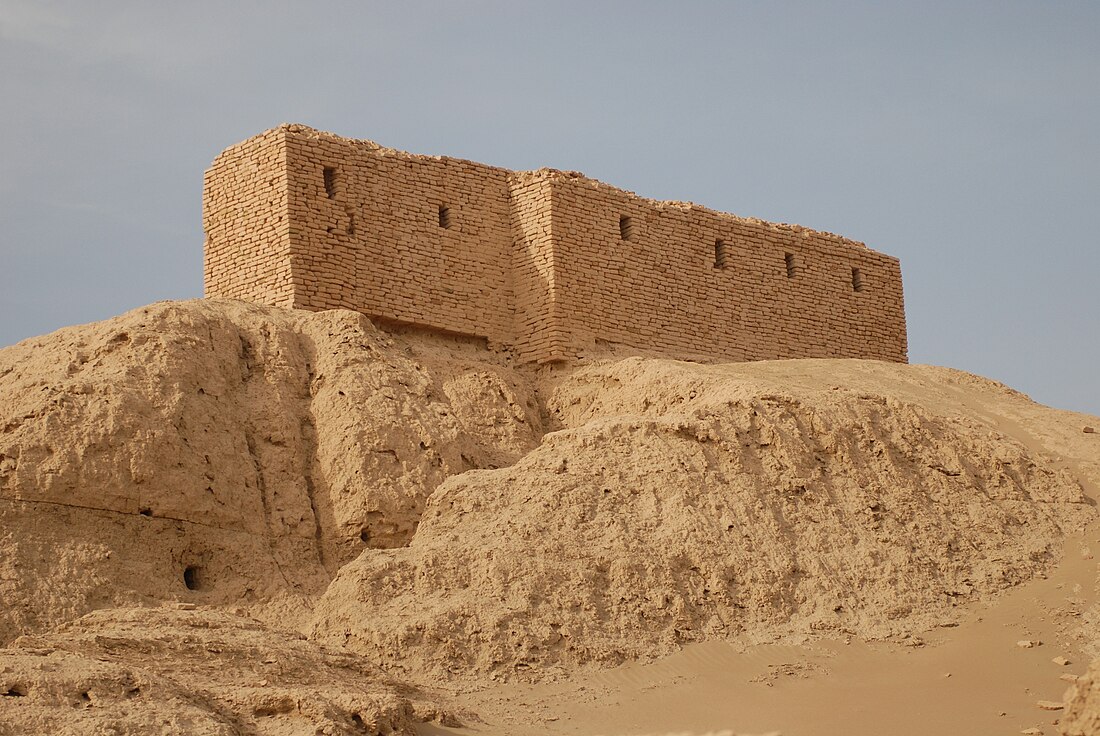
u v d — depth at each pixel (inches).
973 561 1095.6
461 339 1414.9
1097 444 1262.3
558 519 1052.5
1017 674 952.3
